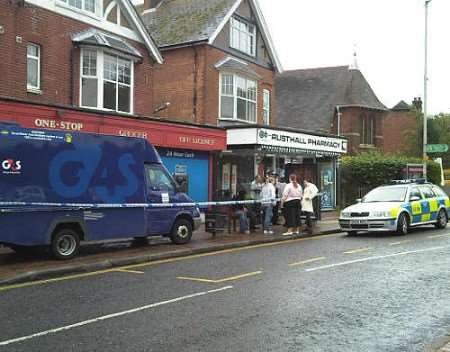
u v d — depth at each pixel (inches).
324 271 387.2
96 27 740.0
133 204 479.5
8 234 396.5
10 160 396.8
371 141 1659.7
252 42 1054.4
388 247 522.9
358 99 1614.2
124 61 765.9
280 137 880.3
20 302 297.0
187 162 767.7
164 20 1030.4
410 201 665.0
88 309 279.0
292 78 1745.8
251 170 907.4
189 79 935.7
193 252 493.7
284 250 508.7
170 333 235.5
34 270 377.7
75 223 441.7
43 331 239.5
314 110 1620.3
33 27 649.0
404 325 250.5
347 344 221.9
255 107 1030.4
